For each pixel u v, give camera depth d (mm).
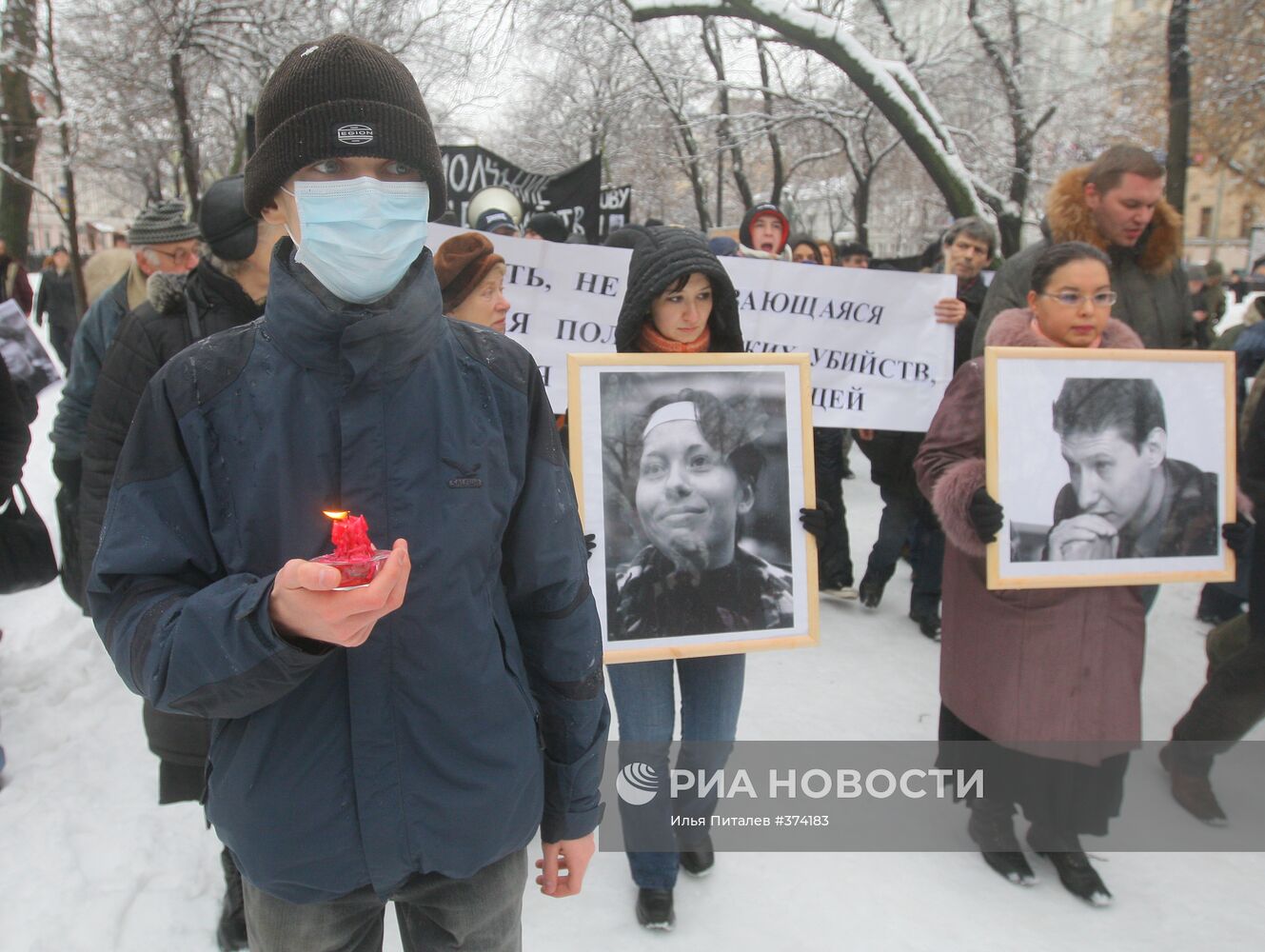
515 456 1342
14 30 11414
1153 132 13523
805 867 2625
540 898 2484
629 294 2334
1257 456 2758
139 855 2576
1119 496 2432
